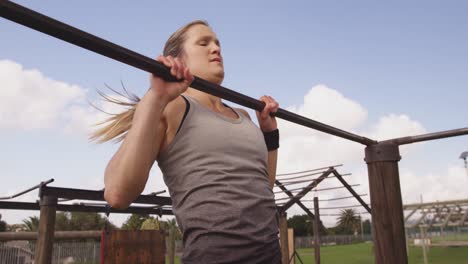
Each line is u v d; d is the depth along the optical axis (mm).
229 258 894
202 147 973
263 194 1029
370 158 1644
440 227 26891
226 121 1063
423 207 22141
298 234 65562
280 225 7367
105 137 1049
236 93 1072
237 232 912
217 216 917
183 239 982
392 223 1562
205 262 893
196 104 1053
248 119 1232
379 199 1595
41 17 638
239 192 960
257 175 1052
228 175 967
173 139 978
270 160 1313
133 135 845
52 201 4652
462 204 21266
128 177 825
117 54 765
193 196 943
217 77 1200
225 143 1005
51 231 4586
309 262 25031
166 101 890
